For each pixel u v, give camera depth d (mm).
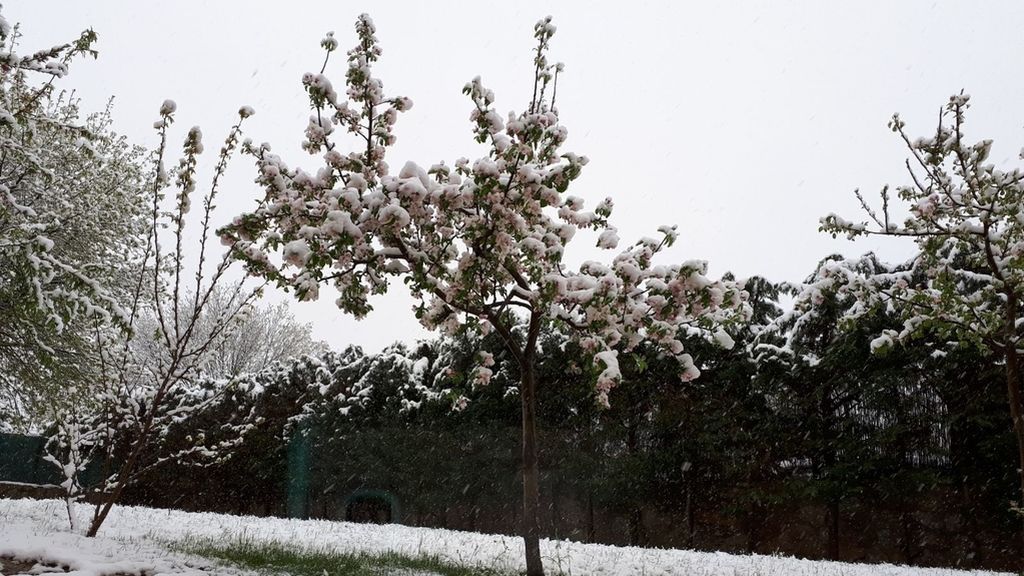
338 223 6703
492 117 7727
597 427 16828
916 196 10750
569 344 16422
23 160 10406
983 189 9625
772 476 15102
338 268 7402
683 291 7184
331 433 20531
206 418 22625
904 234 10258
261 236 7770
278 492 21453
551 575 8664
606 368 6988
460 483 18094
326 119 8336
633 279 7195
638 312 7410
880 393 13969
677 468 15828
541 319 8281
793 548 14836
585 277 7812
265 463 21344
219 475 22406
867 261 15141
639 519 16250
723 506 15180
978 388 13328
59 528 10234
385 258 7672
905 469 13797
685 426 15789
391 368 20250
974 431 13367
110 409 10602
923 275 14148
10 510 12641
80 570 6652
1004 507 12875
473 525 17969
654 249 8086
